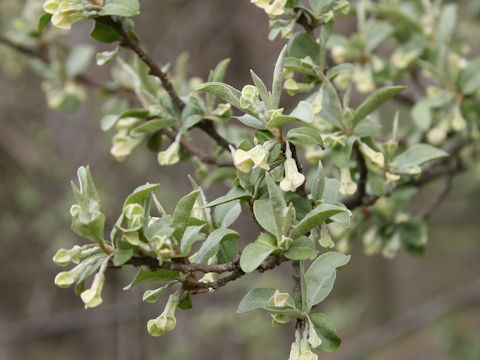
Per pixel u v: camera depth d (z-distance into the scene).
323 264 0.41
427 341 1.95
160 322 0.39
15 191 1.37
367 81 0.58
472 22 0.83
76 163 1.31
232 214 0.42
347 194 0.45
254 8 1.21
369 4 0.59
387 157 0.47
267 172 0.39
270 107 0.39
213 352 1.37
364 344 1.30
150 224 0.39
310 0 0.45
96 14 0.42
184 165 1.24
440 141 0.56
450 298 1.30
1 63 1.28
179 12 1.29
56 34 0.67
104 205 1.16
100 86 0.63
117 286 1.32
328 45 0.58
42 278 1.52
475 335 1.50
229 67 1.22
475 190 1.22
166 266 0.39
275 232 0.39
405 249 0.55
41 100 1.41
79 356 1.82
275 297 0.40
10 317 1.67
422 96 0.62
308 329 0.40
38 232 1.41
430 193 1.35
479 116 0.58
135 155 1.21
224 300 1.29
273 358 1.22
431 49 0.57
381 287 2.00
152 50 1.21
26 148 1.36
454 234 2.28
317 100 0.45
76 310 1.61
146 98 0.50
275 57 1.20
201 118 0.47
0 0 1.00
